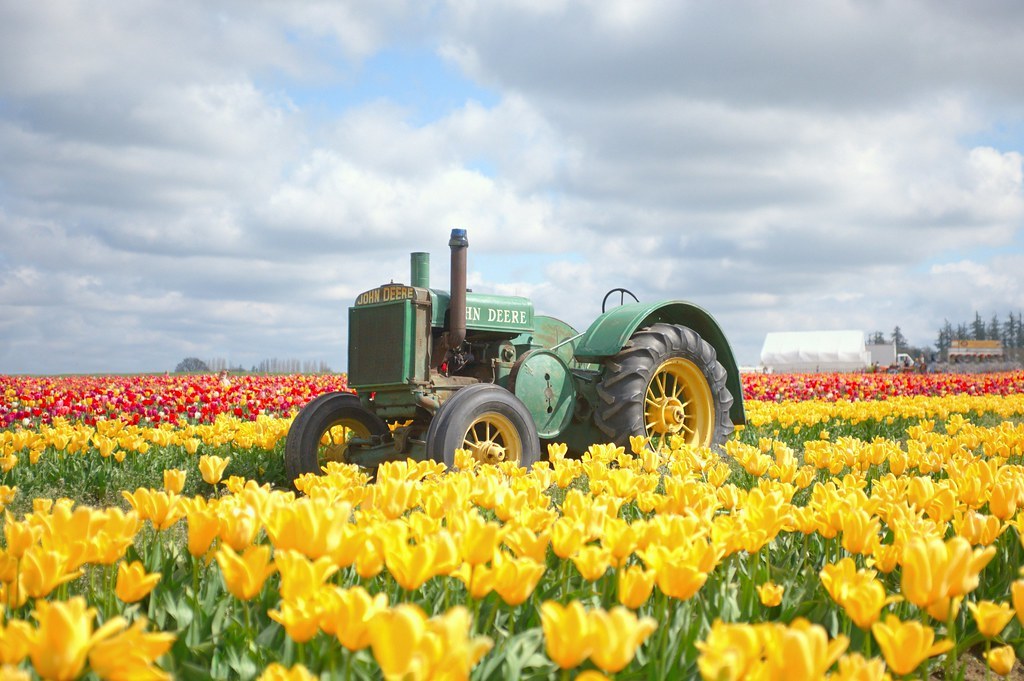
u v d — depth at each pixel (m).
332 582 2.53
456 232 6.94
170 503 2.62
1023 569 2.94
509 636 2.20
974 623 2.95
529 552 2.23
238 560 1.87
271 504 2.43
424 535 2.43
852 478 3.52
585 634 1.41
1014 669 2.97
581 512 2.69
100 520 2.29
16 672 1.29
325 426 7.04
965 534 2.73
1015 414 14.48
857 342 55.91
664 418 7.81
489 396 6.41
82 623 1.38
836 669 2.31
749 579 2.60
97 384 19.19
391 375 6.85
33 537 2.21
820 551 3.24
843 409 11.31
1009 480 3.11
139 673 1.39
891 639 1.56
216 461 3.74
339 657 2.01
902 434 11.53
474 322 7.24
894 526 2.88
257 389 14.83
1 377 21.78
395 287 7.04
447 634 1.32
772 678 1.42
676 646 2.16
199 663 2.14
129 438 7.34
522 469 4.10
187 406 12.02
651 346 7.65
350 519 4.31
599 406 7.66
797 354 56.62
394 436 6.93
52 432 7.35
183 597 2.42
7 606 2.13
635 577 1.91
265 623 2.37
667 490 3.25
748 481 4.84
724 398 8.26
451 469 6.07
